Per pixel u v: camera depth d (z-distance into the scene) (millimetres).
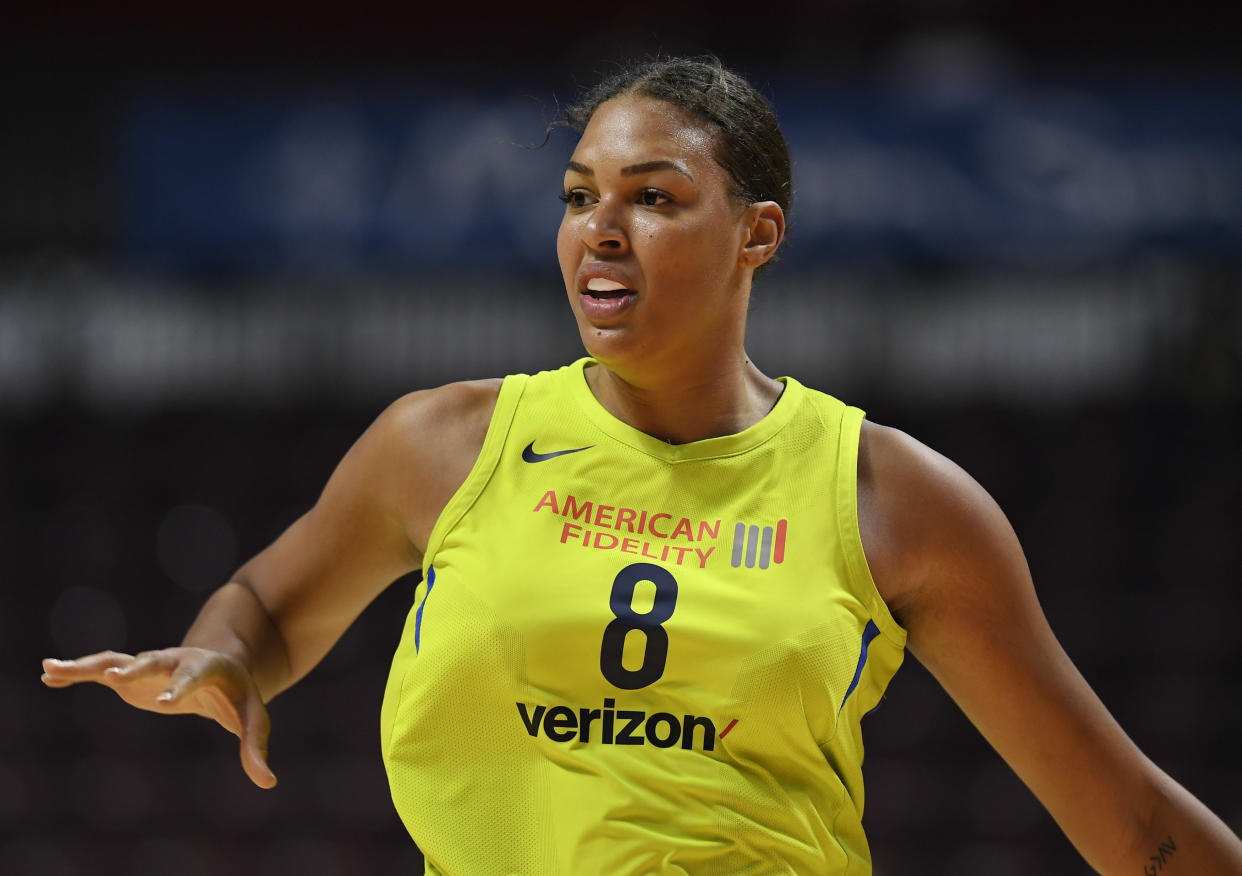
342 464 6703
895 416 27016
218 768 25750
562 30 30594
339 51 30375
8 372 26547
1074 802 6410
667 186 5809
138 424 28281
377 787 25562
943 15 27891
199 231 24266
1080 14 30438
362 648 26734
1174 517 27750
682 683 5648
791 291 25766
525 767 5762
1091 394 26266
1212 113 23547
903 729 25984
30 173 26781
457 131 24156
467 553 5930
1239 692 26844
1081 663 27266
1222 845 6391
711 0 29062
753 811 5652
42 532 28078
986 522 6109
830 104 23891
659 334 5871
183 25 30484
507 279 26594
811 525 5914
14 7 30062
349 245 24125
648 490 5949
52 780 25625
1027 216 23547
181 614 28000
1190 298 25484
